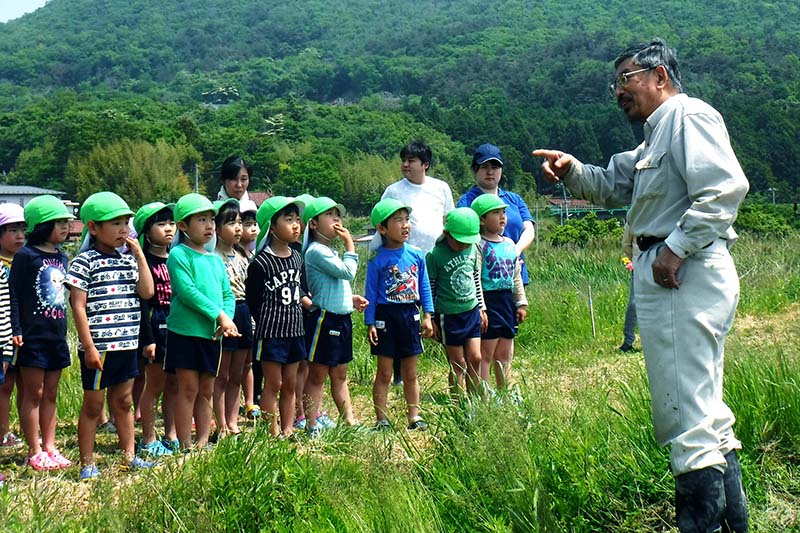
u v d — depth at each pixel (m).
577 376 7.53
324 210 6.45
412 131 87.69
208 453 4.95
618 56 4.34
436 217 7.47
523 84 113.88
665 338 3.90
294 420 6.58
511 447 4.61
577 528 4.42
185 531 4.24
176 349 5.80
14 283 5.68
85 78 167.25
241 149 75.06
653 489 4.62
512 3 190.00
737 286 3.98
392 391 7.97
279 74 152.88
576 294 12.23
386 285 6.42
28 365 5.65
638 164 4.06
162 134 74.50
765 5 159.88
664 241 3.93
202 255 5.88
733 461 3.99
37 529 4.16
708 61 102.94
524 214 7.32
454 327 6.52
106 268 5.52
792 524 4.35
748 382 5.42
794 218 37.34
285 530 4.41
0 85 156.88
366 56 160.50
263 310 6.10
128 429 5.59
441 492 4.59
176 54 180.88
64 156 71.75
